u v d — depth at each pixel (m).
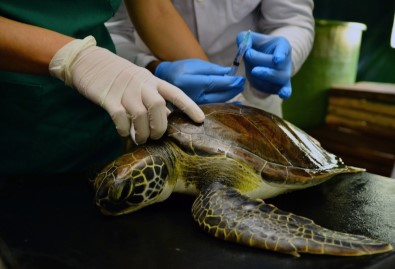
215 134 0.42
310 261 0.30
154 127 0.41
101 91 0.42
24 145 0.53
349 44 1.25
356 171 0.53
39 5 0.47
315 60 1.20
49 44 0.41
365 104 1.17
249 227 0.33
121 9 0.85
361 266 0.30
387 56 1.43
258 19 0.78
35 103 0.51
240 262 0.31
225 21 0.69
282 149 0.44
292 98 1.23
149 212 0.41
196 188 0.43
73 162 0.58
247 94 0.75
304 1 0.74
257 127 0.45
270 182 0.42
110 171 0.39
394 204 0.44
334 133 1.24
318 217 0.40
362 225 0.39
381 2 1.38
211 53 0.76
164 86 0.43
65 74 0.43
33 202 0.44
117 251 0.33
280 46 0.54
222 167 0.40
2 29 0.39
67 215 0.40
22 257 0.31
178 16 0.66
